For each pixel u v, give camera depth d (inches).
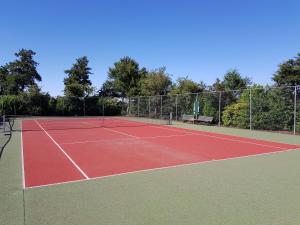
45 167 376.5
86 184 299.0
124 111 1867.6
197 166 379.6
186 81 1729.8
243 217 213.5
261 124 832.9
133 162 405.4
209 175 332.5
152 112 1440.7
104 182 306.2
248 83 1563.7
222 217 213.8
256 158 433.1
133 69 2357.3
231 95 964.6
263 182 302.8
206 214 219.3
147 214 220.1
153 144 576.7
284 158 433.1
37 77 2815.0
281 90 779.4
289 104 761.0
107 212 224.2
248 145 562.9
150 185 294.0
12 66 2677.2
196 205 237.8
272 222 204.5
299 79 1423.5
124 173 343.9
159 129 890.7
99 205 239.0
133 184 297.9
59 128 940.0
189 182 304.0
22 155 459.8
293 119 749.9
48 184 299.9
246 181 306.3
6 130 868.6
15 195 264.5
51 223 205.0
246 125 885.2
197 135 730.8
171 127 955.3
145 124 1090.7
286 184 295.4
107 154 467.2
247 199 251.0
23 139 657.6
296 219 209.6
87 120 1359.5
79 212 224.4
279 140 631.2
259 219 209.8
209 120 1018.1
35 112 1755.7
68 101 1823.3
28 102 1738.4
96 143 592.1
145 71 2384.4
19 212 224.7
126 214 220.2
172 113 1275.8
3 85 2588.6
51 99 1798.7
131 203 243.0
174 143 590.6
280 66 1499.8
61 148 528.7
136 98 1630.2
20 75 2632.9
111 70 2447.1
